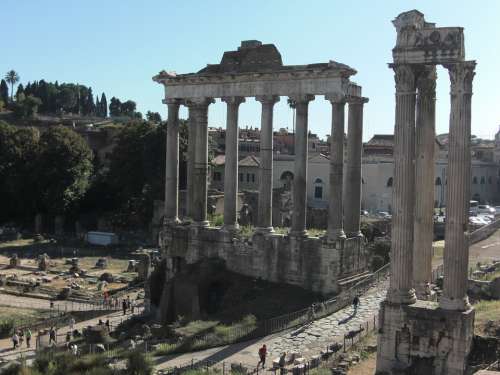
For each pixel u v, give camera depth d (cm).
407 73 3588
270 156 5988
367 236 8969
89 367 4353
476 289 5175
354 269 5775
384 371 3638
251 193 10994
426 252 3972
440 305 3550
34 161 13425
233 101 6112
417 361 3562
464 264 3491
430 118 3912
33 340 6319
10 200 13850
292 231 5859
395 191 3628
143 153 12600
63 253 11444
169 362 4403
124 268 10144
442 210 12988
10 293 8381
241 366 4059
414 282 3994
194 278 6016
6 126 13962
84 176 13788
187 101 6425
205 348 4662
